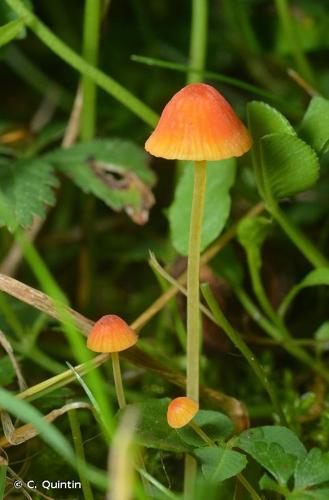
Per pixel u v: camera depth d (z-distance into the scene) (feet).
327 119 0.36
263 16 0.57
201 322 0.43
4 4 0.42
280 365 0.45
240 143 0.31
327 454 0.32
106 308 0.52
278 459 0.32
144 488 0.33
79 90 0.46
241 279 0.43
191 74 0.46
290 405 0.41
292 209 0.53
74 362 0.45
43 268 0.31
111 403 0.41
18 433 0.34
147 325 0.49
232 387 0.44
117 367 0.33
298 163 0.36
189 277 0.33
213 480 0.32
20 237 0.31
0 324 0.43
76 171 0.44
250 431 0.33
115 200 0.44
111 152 0.45
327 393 0.43
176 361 0.43
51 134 0.48
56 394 0.37
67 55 0.42
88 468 0.34
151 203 0.44
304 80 0.49
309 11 0.55
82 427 0.40
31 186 0.41
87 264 0.49
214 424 0.34
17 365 0.36
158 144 0.31
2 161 0.42
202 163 0.33
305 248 0.40
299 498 0.31
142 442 0.33
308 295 0.48
